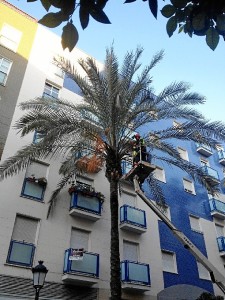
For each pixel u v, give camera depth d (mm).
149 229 18906
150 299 16078
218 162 29703
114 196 12852
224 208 24641
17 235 13930
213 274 8047
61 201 16031
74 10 2469
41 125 13648
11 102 17734
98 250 15812
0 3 21359
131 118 14812
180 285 17516
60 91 21141
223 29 2748
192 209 23047
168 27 2932
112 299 10648
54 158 17328
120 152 14078
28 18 22359
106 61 15547
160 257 18203
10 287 12211
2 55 19422
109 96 14445
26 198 14945
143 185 20672
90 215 16078
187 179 24719
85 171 15594
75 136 14539
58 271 13859
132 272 15570
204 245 21562
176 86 15430
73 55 23422
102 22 2480
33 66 20500
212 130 14891
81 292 14039
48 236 14555
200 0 2684
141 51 16016
